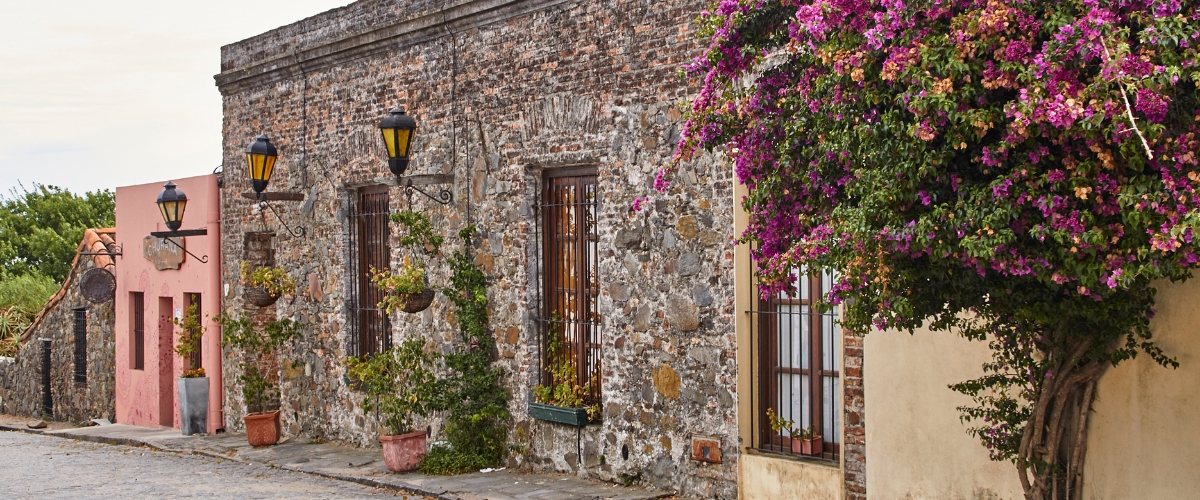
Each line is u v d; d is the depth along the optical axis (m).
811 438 8.88
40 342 22.83
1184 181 4.64
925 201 5.23
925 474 7.48
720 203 9.43
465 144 12.11
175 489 11.57
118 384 19.86
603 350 10.56
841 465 8.40
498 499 9.98
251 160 13.97
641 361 10.20
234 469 13.16
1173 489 6.28
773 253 6.41
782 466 8.90
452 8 12.05
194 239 17.33
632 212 10.22
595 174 10.86
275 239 15.53
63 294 21.98
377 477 11.57
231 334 15.59
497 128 11.70
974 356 7.19
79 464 14.25
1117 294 5.73
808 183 6.04
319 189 14.50
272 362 16.34
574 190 11.13
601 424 10.71
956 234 5.14
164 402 18.56
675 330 9.87
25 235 39.56
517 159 11.46
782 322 9.16
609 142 10.42
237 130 16.31
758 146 6.41
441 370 12.54
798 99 6.19
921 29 5.22
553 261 11.38
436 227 12.59
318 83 14.44
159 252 18.39
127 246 19.48
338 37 13.92
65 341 21.98
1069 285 5.36
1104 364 6.27
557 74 10.96
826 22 5.55
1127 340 6.26
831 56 5.55
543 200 11.45
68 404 21.95
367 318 13.99
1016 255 5.03
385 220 13.66
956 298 5.71
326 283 14.48
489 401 11.75
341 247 14.09
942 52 5.05
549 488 10.39
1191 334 6.18
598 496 9.90
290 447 14.52
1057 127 4.77
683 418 9.81
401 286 11.73
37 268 38.66
